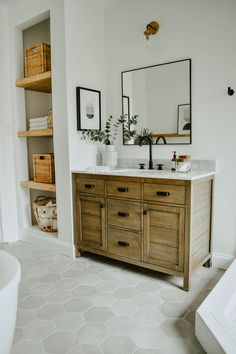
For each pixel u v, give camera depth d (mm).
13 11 3072
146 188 2254
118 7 2904
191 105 2537
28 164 3469
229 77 2338
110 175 2451
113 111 3061
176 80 2598
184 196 2072
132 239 2387
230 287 1898
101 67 3031
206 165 2490
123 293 2121
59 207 2877
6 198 3266
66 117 2691
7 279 1286
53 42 2713
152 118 2779
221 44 2350
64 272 2480
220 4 2326
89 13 2844
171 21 2582
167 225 2182
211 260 2535
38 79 2922
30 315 1859
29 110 3441
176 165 2395
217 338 1390
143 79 2803
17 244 3234
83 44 2795
